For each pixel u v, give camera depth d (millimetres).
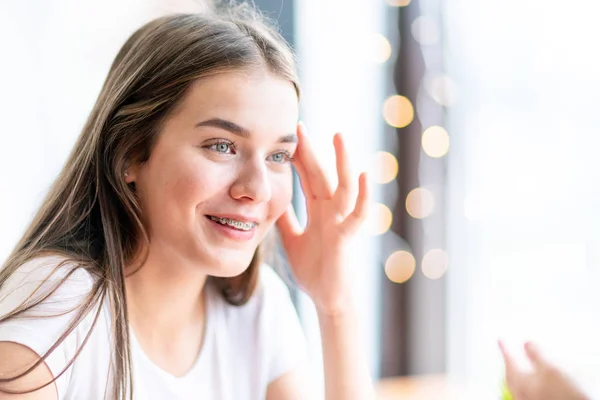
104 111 944
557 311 1711
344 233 1076
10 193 1704
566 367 754
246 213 911
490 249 1909
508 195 1842
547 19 1712
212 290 1067
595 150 1601
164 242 932
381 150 2094
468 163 1969
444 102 1998
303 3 1937
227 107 891
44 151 1750
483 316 1938
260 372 1087
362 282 2094
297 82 962
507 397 1068
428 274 2074
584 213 1638
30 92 1734
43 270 876
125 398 881
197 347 1027
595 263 1605
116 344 883
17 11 1709
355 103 2051
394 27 2094
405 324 2135
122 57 1001
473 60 1918
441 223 2055
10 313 821
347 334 1084
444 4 1997
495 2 1842
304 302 1974
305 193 1120
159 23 975
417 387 1994
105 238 925
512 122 1819
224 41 908
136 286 960
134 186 949
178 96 896
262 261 1115
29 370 787
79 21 1784
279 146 939
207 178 891
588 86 1614
